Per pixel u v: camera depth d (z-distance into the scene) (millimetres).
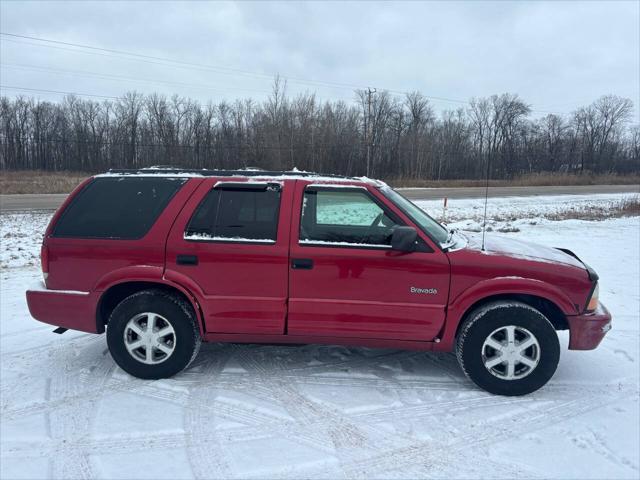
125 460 2689
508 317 3416
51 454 2742
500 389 3508
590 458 2766
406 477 2576
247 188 3645
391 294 3484
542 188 42000
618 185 50406
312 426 3078
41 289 3764
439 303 3471
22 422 3096
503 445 2896
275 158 47000
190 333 3648
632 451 2834
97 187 3795
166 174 3820
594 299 3486
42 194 27312
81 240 3656
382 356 4266
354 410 3293
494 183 46781
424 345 3594
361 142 52500
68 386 3617
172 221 3611
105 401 3385
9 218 15891
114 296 3842
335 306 3512
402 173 58625
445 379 3809
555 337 3420
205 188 3670
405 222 3555
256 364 4055
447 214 19562
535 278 3422
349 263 3465
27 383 3660
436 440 2939
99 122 62250
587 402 3457
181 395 3480
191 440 2898
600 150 72250
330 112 49969
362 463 2691
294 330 3617
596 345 3498
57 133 64000
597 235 12422
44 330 4852
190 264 3561
